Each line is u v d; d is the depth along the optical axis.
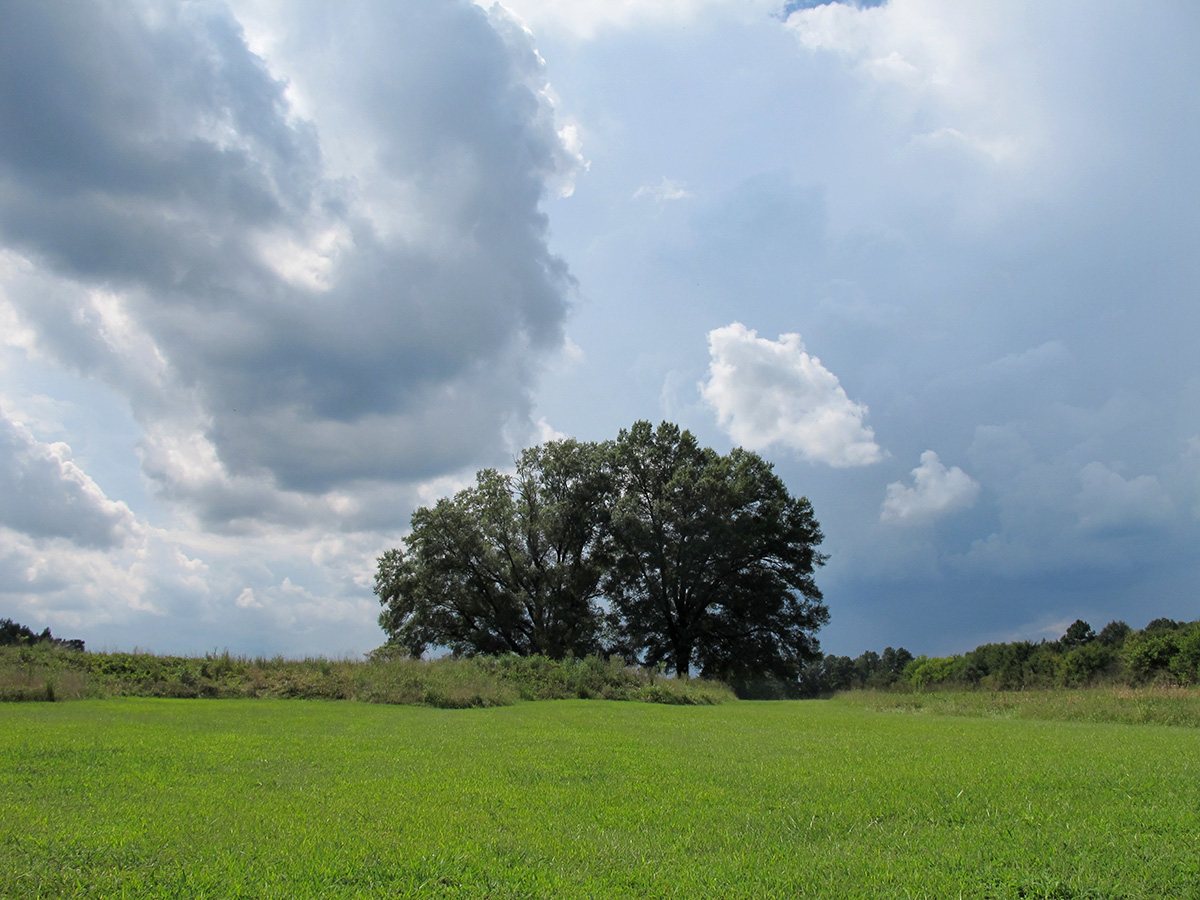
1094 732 15.00
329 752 9.38
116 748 9.01
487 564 55.47
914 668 80.50
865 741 12.16
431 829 5.25
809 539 58.34
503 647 55.56
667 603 56.81
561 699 27.11
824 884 4.23
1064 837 5.21
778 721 17.78
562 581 55.88
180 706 17.84
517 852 4.71
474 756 9.27
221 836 4.94
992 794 6.74
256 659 25.89
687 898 3.97
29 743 9.24
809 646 56.75
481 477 57.47
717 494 54.31
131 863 4.34
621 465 59.09
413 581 54.62
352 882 4.11
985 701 24.73
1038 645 58.03
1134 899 4.05
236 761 8.35
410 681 24.02
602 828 5.47
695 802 6.45
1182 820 5.68
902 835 5.38
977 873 4.43
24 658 22.38
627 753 9.82
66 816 5.42
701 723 16.56
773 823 5.68
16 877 4.02
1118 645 49.94
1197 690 23.78
